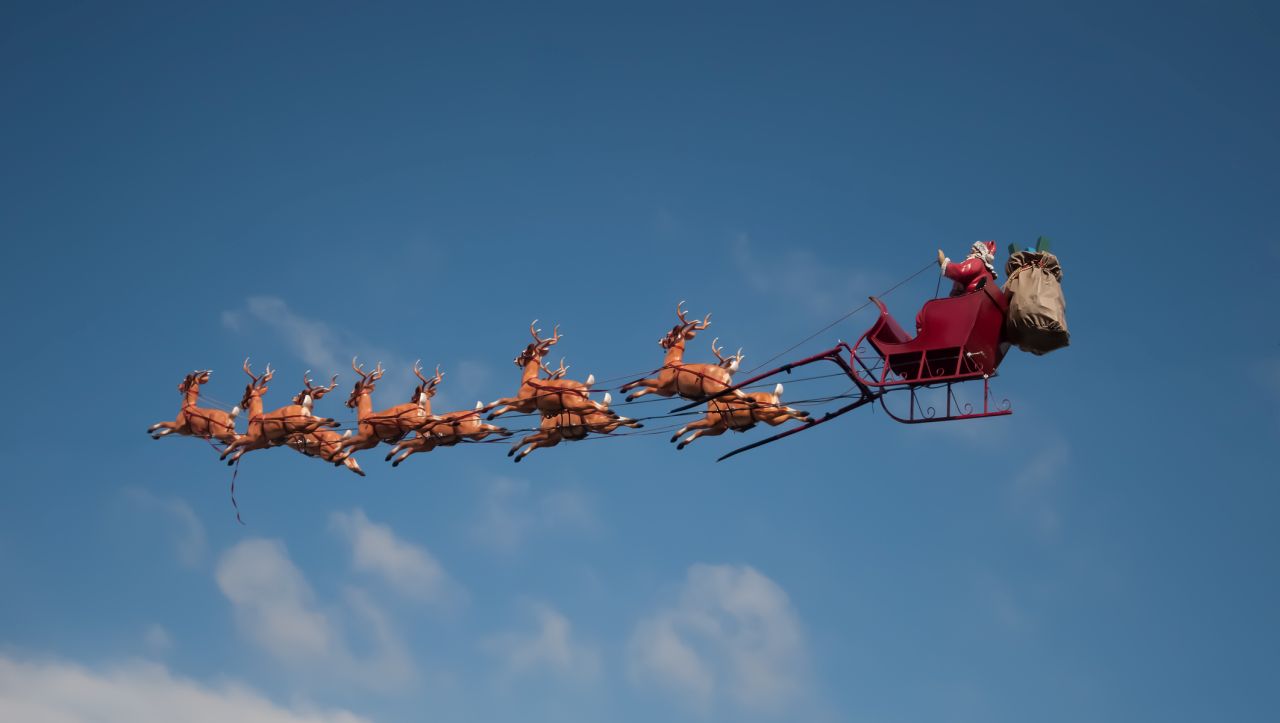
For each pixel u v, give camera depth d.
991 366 39.91
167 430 54.44
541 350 47.69
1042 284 39.72
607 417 45.91
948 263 41.12
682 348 44.50
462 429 48.41
